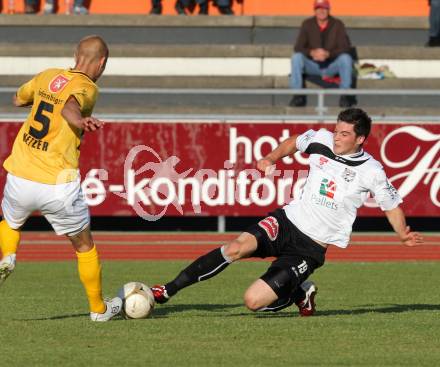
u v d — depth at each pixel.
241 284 35.84
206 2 73.31
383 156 53.38
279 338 23.08
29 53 69.06
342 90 57.19
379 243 51.62
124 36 71.38
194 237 53.19
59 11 74.44
